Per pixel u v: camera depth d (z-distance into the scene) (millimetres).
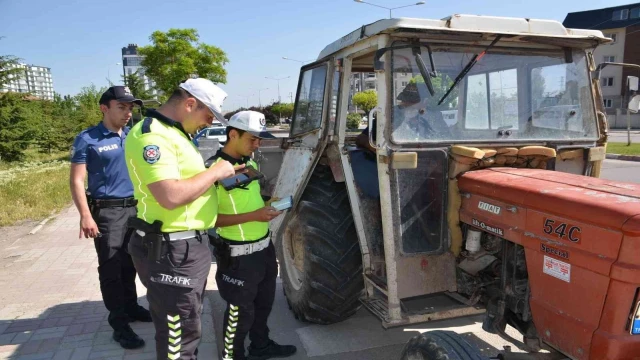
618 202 1946
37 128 20094
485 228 2566
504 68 3074
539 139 3076
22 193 10391
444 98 2918
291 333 4004
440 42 2906
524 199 2285
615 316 1855
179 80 28078
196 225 2584
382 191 2811
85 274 5508
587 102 3254
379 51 2775
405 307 2955
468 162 2820
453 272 2920
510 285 2557
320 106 3785
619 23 42312
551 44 3156
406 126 2834
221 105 2607
